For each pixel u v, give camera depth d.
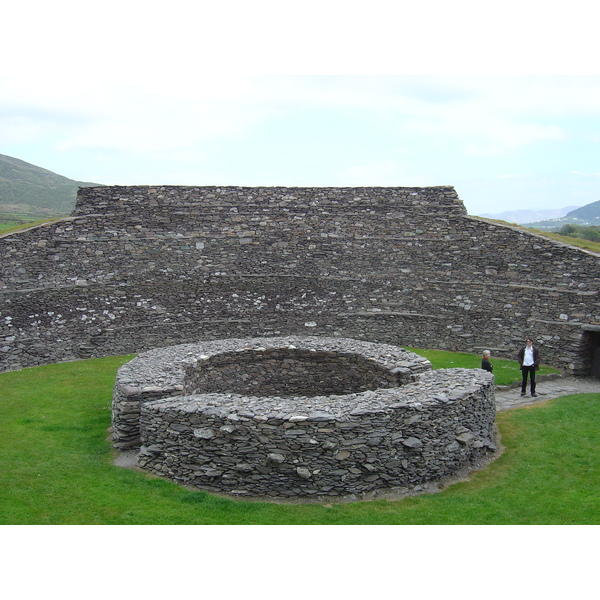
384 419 12.48
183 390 15.43
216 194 29.86
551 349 24.19
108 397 19.27
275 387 20.17
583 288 24.14
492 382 15.69
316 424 12.06
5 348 23.06
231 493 12.30
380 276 28.83
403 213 29.62
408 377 17.50
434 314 27.64
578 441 15.85
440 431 13.37
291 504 11.89
